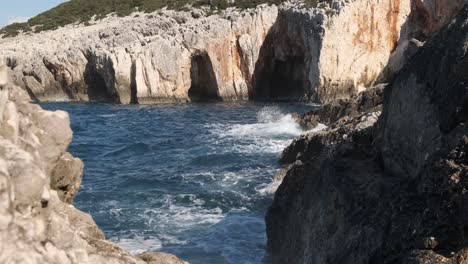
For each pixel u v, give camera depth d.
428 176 6.26
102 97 52.22
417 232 5.87
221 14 53.22
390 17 44.16
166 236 12.14
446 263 5.32
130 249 11.30
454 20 7.41
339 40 43.19
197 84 49.34
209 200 14.76
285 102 45.62
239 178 16.84
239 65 48.34
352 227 6.99
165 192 15.88
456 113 6.41
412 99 7.55
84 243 3.59
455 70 6.60
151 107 44.38
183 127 30.78
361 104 20.39
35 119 3.69
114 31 54.53
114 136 28.67
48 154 3.69
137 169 19.62
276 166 17.67
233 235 12.02
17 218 2.81
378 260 6.21
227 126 29.69
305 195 9.30
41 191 2.99
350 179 7.74
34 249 2.82
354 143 9.58
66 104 49.03
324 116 22.75
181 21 54.28
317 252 7.86
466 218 5.43
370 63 44.38
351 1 43.56
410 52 37.72
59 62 52.03
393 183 7.25
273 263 10.30
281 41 46.97
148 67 47.84
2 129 3.17
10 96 3.54
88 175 18.86
